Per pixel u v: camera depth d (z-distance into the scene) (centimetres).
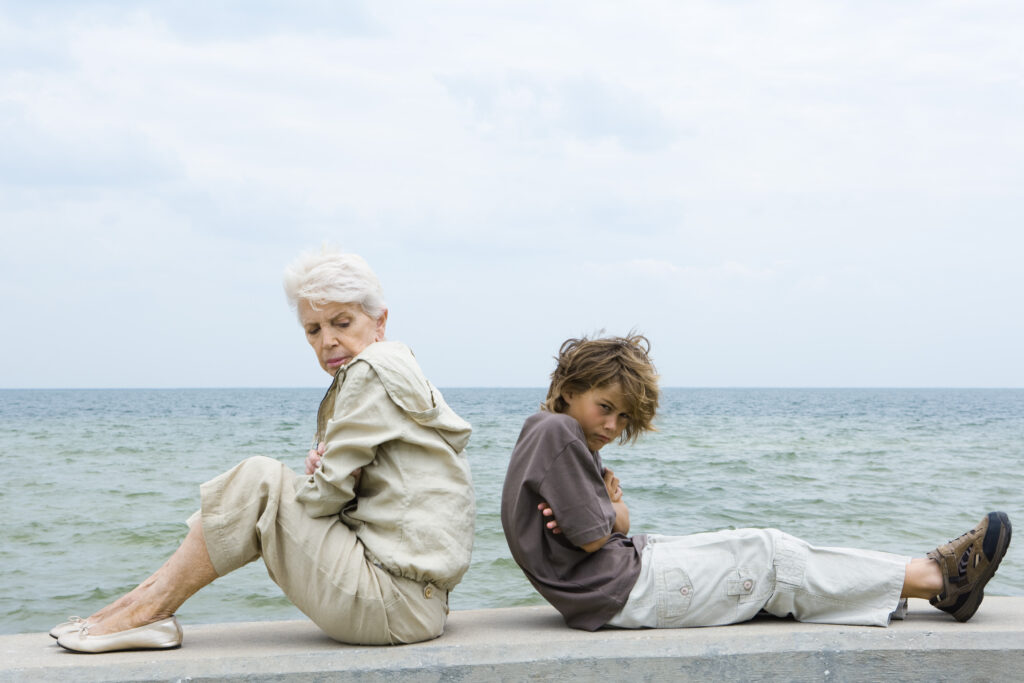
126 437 2447
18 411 5425
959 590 259
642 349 284
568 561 268
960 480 1261
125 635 242
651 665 239
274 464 248
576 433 267
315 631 276
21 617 534
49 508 959
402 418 248
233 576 614
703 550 270
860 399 11956
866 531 819
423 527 245
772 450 1875
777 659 242
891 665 245
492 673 234
